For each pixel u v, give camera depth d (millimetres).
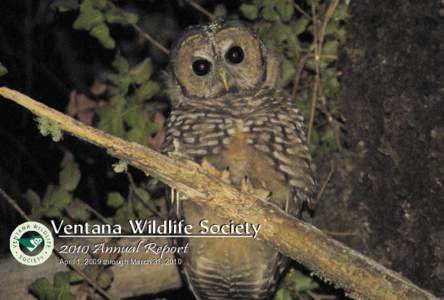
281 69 9070
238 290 8359
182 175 6426
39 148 11484
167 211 8984
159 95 9492
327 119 9391
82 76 11484
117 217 9109
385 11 8812
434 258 8352
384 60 8836
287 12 9133
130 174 9055
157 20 10469
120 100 9102
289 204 8141
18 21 11586
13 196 11312
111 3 9141
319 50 9172
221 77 8461
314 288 9102
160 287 8977
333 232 9281
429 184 8398
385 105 8812
